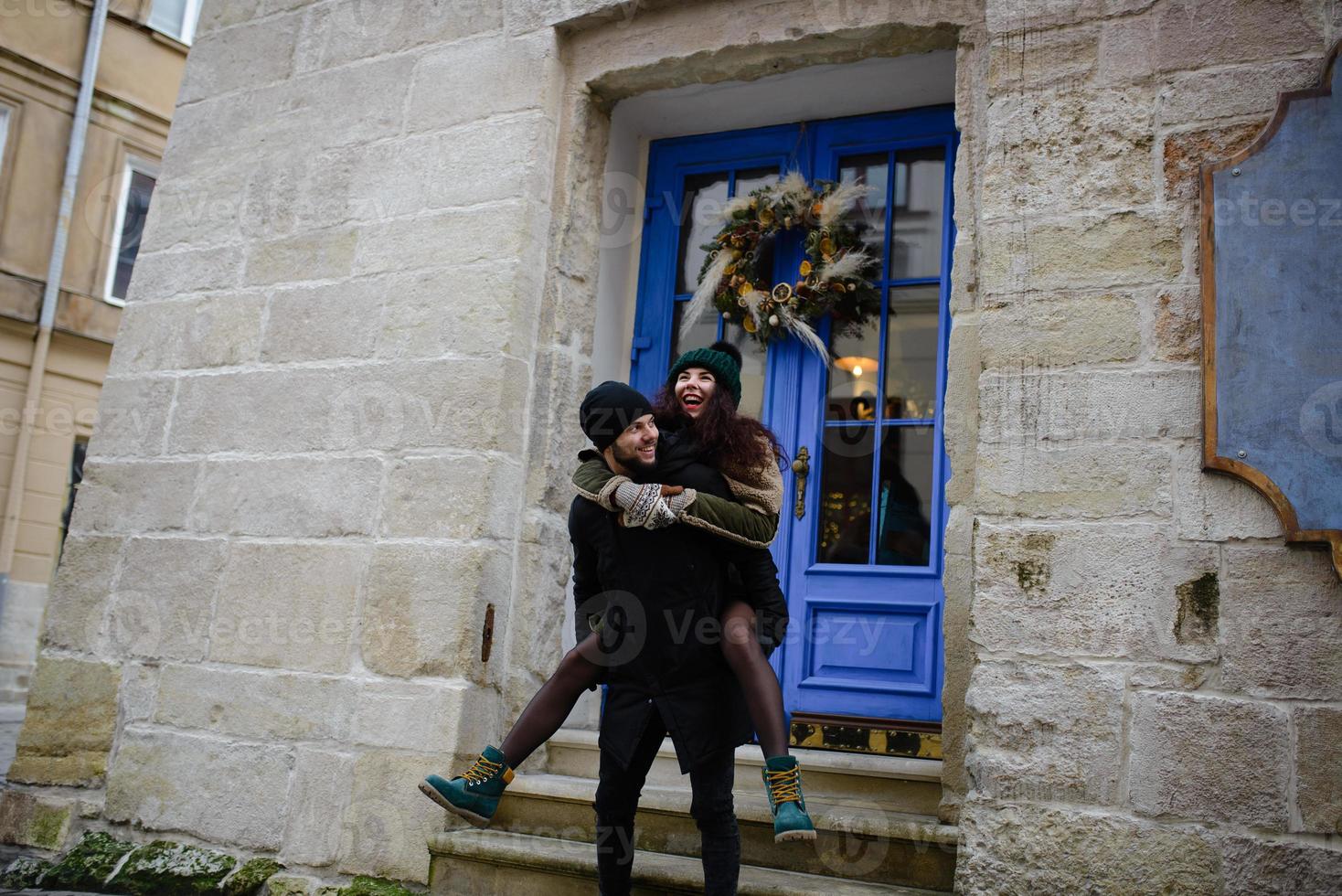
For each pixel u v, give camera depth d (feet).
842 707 12.64
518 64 13.67
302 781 12.51
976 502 10.09
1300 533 8.93
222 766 13.03
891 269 13.64
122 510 14.69
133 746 13.69
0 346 34.91
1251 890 8.64
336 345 13.82
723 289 14.02
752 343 14.24
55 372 36.40
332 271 14.12
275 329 14.30
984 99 11.48
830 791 11.50
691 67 13.35
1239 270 9.55
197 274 15.10
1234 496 9.30
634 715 9.04
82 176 36.94
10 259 35.06
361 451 13.26
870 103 13.94
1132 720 9.22
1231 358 9.42
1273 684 8.89
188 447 14.46
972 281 11.07
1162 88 10.25
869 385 13.43
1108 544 9.59
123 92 38.01
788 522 13.35
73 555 14.84
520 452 12.94
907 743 12.17
